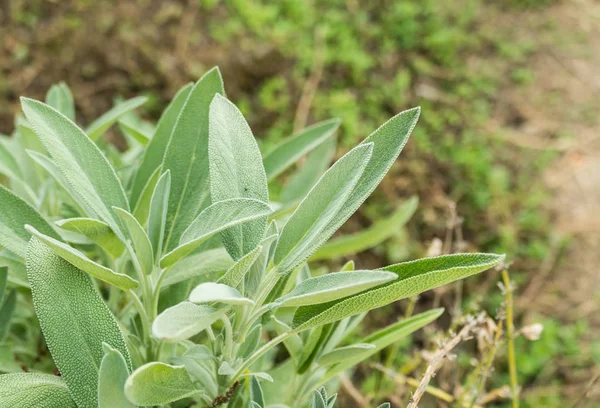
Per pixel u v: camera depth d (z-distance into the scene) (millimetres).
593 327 1138
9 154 665
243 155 496
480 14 1617
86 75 1355
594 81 1516
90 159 506
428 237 1217
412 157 1303
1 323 574
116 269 539
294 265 482
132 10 1451
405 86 1424
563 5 1667
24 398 489
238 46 1418
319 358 540
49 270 486
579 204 1304
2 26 1392
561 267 1209
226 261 534
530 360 1037
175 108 576
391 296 468
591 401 1028
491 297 1118
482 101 1440
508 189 1311
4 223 512
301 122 1329
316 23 1503
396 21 1536
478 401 683
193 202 535
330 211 478
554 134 1409
